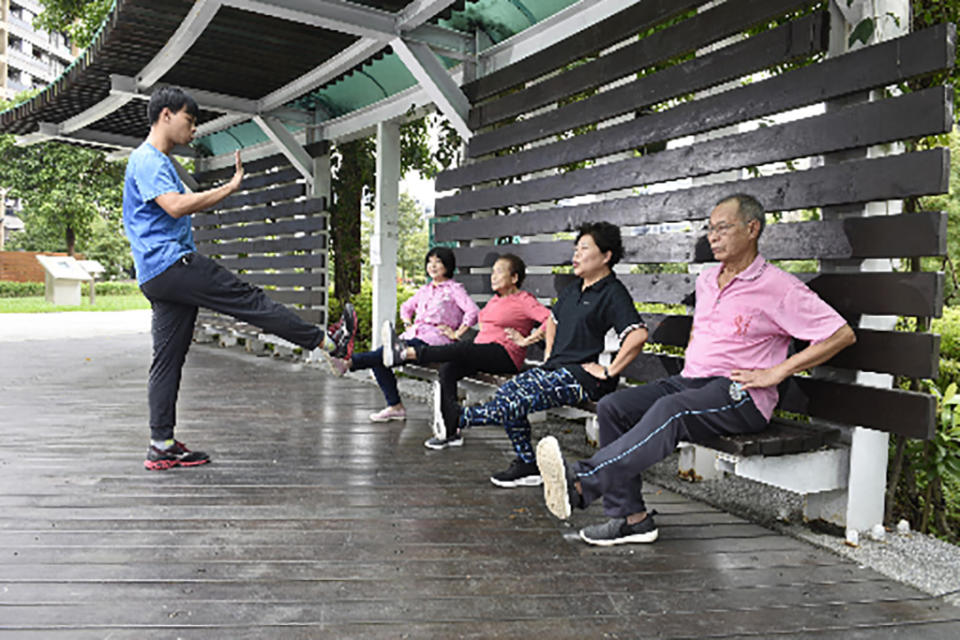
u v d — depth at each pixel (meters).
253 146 8.40
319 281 6.89
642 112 3.75
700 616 1.84
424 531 2.44
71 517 2.51
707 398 2.25
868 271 2.40
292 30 5.25
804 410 2.49
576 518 2.61
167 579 2.00
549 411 3.51
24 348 8.45
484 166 4.62
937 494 2.90
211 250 8.77
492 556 2.23
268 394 5.32
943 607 1.93
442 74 4.79
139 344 9.07
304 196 7.12
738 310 2.38
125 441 3.70
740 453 2.17
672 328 3.18
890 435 2.76
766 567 2.19
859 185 2.35
